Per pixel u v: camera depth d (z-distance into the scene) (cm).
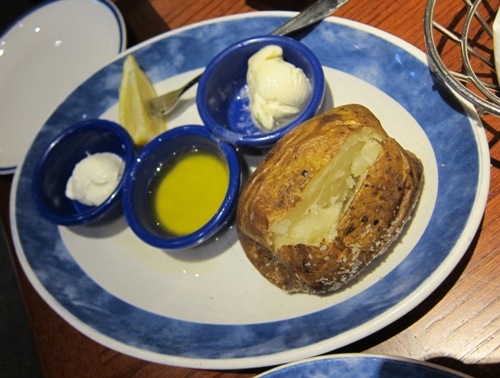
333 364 24
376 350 25
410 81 28
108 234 33
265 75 30
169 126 36
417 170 26
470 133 25
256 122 32
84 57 41
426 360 24
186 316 29
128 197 31
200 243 29
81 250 33
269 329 27
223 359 26
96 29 41
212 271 30
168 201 32
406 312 23
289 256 25
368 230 24
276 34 32
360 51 30
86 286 32
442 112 27
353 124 25
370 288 25
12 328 44
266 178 26
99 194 33
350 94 31
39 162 34
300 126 27
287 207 24
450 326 24
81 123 35
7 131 41
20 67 43
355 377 23
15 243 33
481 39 29
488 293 24
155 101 35
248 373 27
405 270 24
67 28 43
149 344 28
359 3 33
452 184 25
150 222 32
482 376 23
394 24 31
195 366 26
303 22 32
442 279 23
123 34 39
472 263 25
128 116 35
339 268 24
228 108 34
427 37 25
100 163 34
